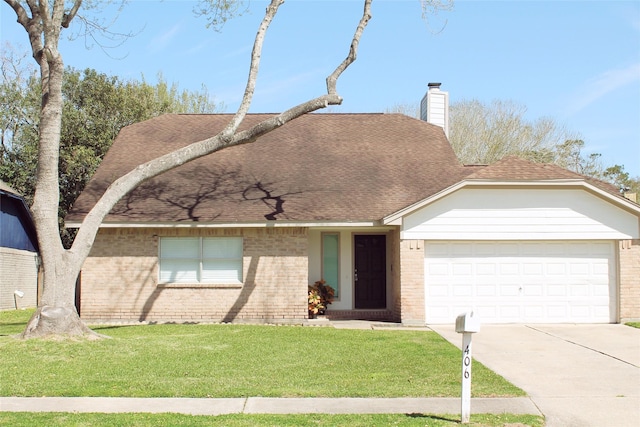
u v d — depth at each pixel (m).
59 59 15.38
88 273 20.53
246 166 22.98
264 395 10.58
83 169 37.41
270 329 18.33
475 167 23.14
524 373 12.52
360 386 11.26
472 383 11.52
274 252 20.58
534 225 19.61
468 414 8.95
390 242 22.02
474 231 19.55
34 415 9.31
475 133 46.88
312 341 15.99
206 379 11.66
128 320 20.42
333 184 21.92
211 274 20.69
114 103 39.16
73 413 9.45
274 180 22.17
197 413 9.54
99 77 39.12
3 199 28.64
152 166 16.19
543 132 47.75
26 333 14.88
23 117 40.59
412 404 10.07
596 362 13.62
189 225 20.08
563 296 19.86
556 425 9.12
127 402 10.13
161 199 21.19
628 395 10.77
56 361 12.88
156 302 20.52
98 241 20.62
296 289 20.42
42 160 15.34
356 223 20.11
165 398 10.38
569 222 19.64
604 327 18.86
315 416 9.34
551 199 19.67
